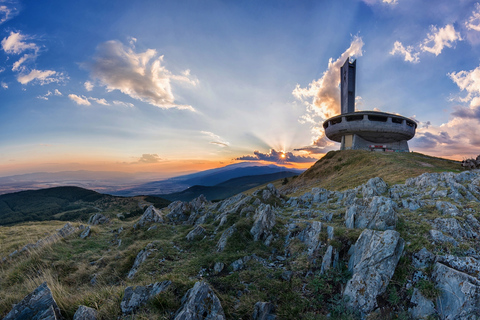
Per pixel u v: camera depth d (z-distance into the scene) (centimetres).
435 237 1112
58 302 771
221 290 999
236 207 2162
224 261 1259
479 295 770
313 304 912
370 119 9881
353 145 9831
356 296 894
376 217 1340
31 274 1466
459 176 2131
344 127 9894
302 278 1073
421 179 2391
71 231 2369
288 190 8044
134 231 2205
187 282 876
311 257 1195
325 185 5819
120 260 1581
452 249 1029
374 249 1016
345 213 1705
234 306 864
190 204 2981
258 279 1076
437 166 4878
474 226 1258
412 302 866
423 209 1584
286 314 850
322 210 2184
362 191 2552
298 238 1472
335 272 1053
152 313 736
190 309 707
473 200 1659
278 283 1030
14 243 2114
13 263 1691
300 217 2025
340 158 8225
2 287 1320
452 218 1278
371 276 928
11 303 891
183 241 1759
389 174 4431
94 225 2736
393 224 1284
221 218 2047
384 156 6662
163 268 1302
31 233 2486
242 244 1469
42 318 684
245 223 1661
